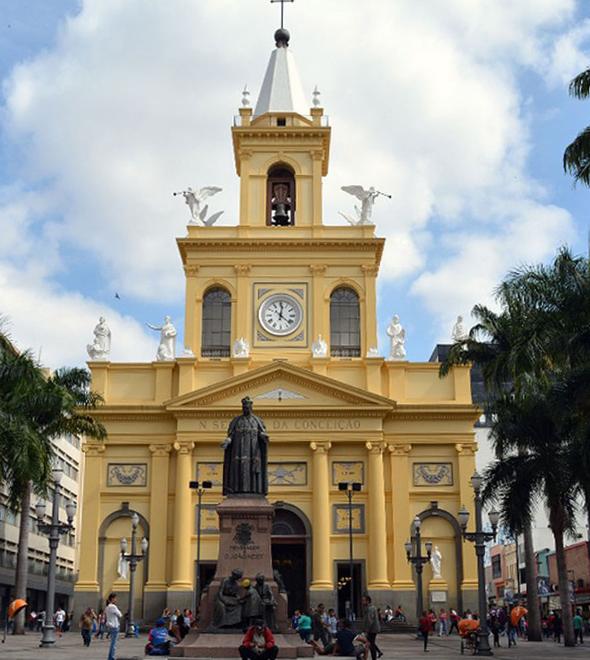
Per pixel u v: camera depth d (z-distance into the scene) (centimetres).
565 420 3297
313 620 3509
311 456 5406
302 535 5312
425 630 3675
